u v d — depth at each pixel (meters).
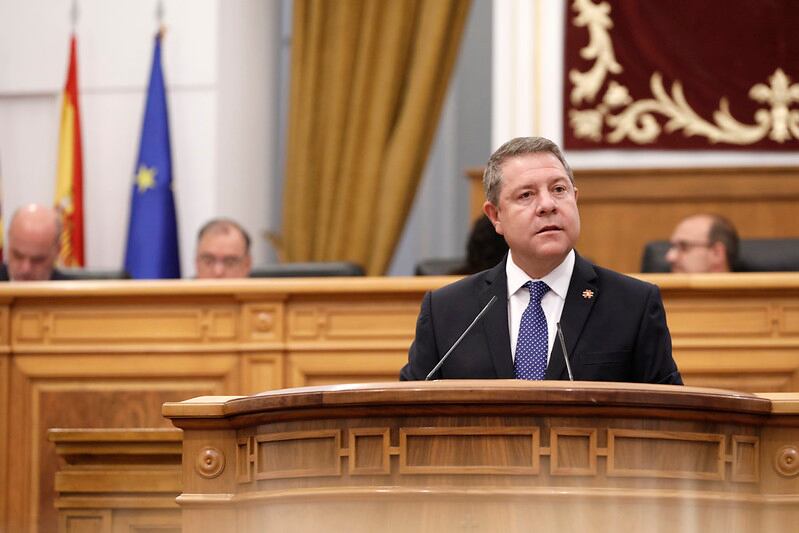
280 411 6.10
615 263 19.28
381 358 12.56
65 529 8.33
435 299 8.31
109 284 12.83
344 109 21.30
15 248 14.81
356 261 21.25
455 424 5.91
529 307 7.99
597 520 5.79
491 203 8.11
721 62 19.75
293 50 21.56
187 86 21.05
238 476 6.34
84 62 21.38
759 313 12.06
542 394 5.77
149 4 21.27
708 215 14.09
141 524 8.28
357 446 5.99
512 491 5.81
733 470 6.03
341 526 5.94
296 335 12.71
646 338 7.79
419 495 5.86
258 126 21.78
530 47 20.28
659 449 5.90
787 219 18.95
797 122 19.50
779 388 12.02
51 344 12.98
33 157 21.69
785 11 19.66
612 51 20.03
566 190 7.87
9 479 12.85
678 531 5.84
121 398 12.87
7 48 21.66
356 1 21.34
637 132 19.86
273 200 22.56
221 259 15.62
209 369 12.80
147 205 20.27
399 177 21.16
